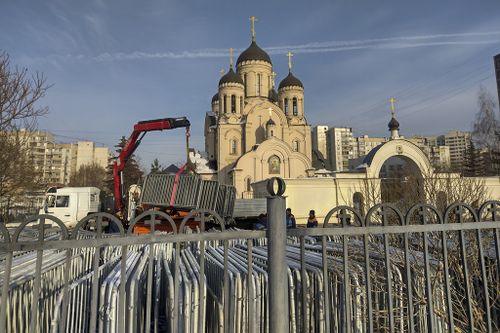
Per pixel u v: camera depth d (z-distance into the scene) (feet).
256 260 16.72
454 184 24.35
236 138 152.15
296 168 134.62
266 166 133.49
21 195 57.93
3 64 35.12
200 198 52.39
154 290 17.28
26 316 12.98
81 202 73.46
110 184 151.12
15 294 12.17
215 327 13.56
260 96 160.97
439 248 15.05
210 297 14.76
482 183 27.37
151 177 54.03
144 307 16.17
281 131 152.46
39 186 65.21
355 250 17.29
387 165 125.39
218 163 149.69
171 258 22.50
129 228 8.77
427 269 10.26
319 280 13.00
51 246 8.01
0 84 34.50
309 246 20.16
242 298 12.82
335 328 12.92
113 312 12.35
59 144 252.62
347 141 338.13
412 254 15.35
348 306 9.84
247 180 131.54
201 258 9.32
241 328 12.67
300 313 12.96
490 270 15.02
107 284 12.90
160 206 52.80
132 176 152.35
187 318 12.56
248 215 68.03
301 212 84.48
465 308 14.44
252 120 150.71
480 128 128.16
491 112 126.41
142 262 16.66
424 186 24.00
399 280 13.83
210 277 16.33
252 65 161.38
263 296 13.07
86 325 15.90
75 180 207.82
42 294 14.34
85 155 279.69
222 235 9.39
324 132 354.13
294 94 164.45
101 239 8.44
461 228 10.37
